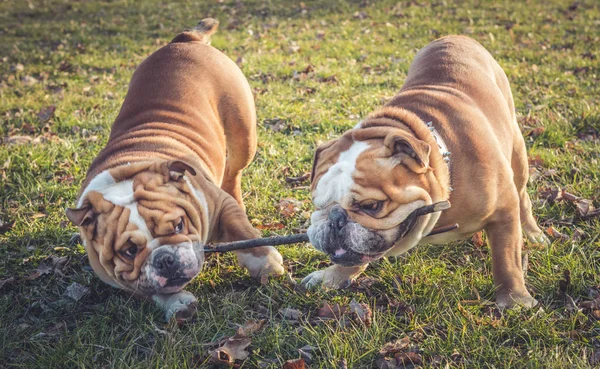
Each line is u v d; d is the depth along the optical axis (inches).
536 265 74.8
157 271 67.0
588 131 101.0
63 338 70.5
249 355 67.8
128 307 72.5
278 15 199.3
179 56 82.6
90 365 67.6
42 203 89.1
